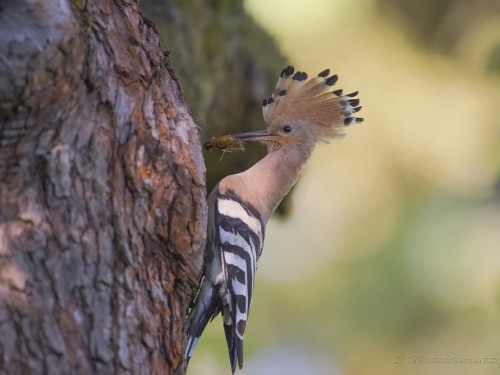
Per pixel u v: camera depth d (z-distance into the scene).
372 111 14.93
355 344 14.54
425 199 14.76
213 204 8.30
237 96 11.19
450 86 15.17
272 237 15.51
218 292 7.94
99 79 5.74
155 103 6.15
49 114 5.41
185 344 6.28
